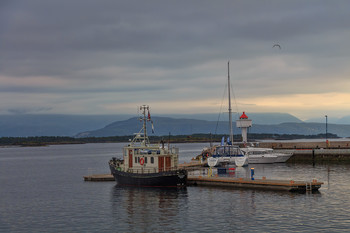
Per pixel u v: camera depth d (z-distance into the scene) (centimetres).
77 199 7662
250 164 14038
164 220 5928
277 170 11850
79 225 5809
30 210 6856
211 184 8688
